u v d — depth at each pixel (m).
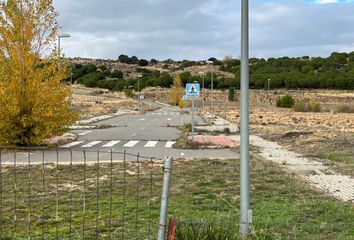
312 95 128.12
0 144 22.72
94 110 76.38
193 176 14.04
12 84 22.45
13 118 22.52
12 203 9.81
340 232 7.76
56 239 7.24
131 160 18.23
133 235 7.46
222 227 6.09
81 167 15.73
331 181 13.51
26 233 7.66
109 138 30.20
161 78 151.88
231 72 172.88
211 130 36.19
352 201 10.66
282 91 140.12
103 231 7.75
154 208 9.45
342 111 76.75
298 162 17.72
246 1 6.69
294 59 182.25
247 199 6.66
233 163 17.34
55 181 12.78
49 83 23.64
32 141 23.00
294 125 43.78
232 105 104.44
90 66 181.50
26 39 23.16
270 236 7.05
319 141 26.11
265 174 14.50
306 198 10.85
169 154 21.14
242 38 6.72
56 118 23.61
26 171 14.71
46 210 9.27
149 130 37.81
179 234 5.73
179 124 45.91
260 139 29.00
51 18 23.83
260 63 181.00
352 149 22.19
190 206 9.74
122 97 123.88
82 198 10.42
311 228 7.98
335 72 158.75
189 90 25.17
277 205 9.94
